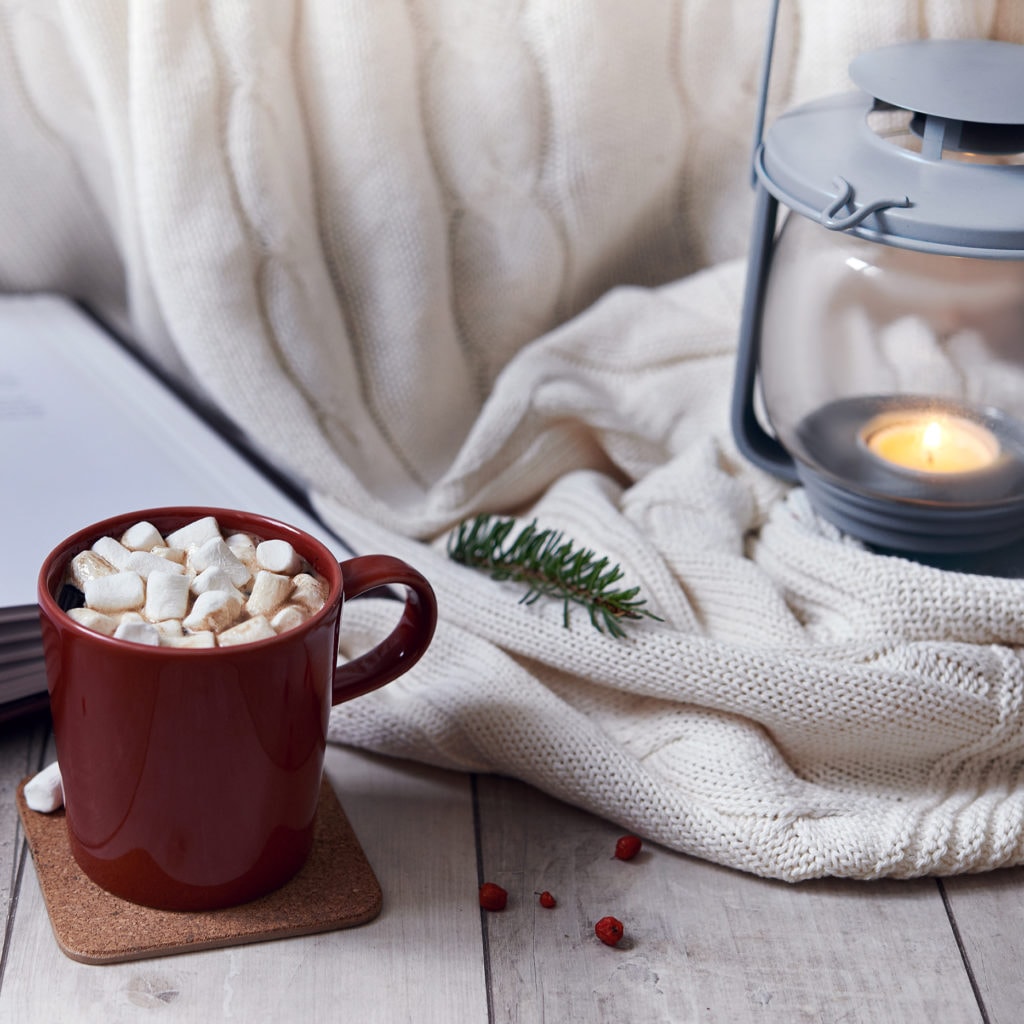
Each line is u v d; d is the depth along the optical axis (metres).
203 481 0.93
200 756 0.76
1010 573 0.90
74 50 0.95
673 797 0.83
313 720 0.78
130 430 0.95
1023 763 0.86
